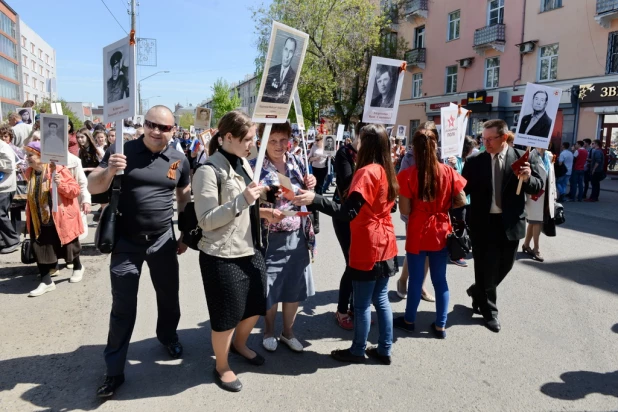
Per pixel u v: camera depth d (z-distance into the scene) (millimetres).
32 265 5801
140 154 3111
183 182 3377
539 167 4070
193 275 5590
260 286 3084
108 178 2863
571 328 4086
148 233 3092
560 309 4527
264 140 2828
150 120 3041
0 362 3355
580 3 18516
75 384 3092
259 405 2893
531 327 4109
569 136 19328
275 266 3463
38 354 3490
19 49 64062
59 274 5438
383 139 3223
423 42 27828
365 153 3240
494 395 3035
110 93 2895
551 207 5785
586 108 18656
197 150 9234
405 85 29609
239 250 2908
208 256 2896
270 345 3627
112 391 2928
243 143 2855
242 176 3029
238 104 69188
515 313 4426
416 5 26906
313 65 24156
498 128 3928
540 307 4574
